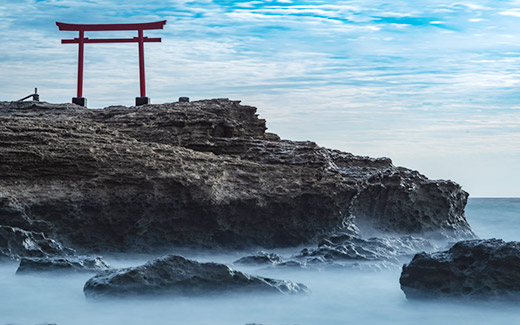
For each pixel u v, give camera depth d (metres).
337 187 21.72
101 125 23.64
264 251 18.75
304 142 24.84
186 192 19.66
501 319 10.87
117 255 18.78
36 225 17.69
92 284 11.87
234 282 11.81
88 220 18.81
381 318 11.10
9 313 11.21
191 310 11.16
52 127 21.88
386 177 24.03
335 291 13.02
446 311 11.43
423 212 24.48
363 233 23.02
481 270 11.50
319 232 21.42
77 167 19.52
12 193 18.45
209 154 22.56
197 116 24.48
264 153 23.42
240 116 26.27
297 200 20.94
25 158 19.20
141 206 19.14
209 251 19.83
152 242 19.33
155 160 20.58
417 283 11.86
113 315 10.91
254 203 20.30
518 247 11.64
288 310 11.42
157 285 11.56
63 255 16.31
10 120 22.08
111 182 19.34
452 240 24.33
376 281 13.99
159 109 25.66
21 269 13.90
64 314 11.08
